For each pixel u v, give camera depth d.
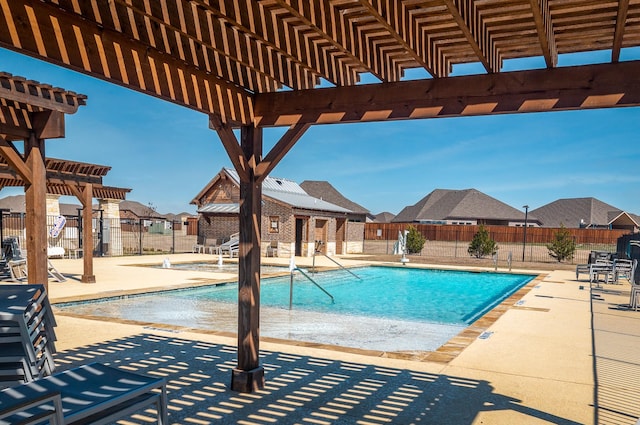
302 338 7.89
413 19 3.48
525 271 19.42
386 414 4.04
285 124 4.57
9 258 13.80
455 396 4.50
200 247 27.80
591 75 3.55
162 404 3.07
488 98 3.87
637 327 8.09
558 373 5.29
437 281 18.22
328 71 4.39
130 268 17.73
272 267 19.97
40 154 6.72
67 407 2.54
